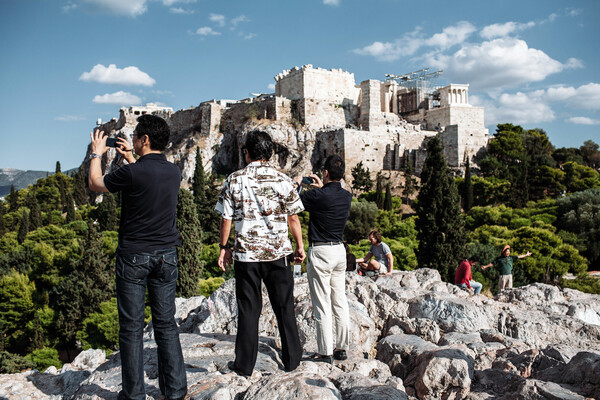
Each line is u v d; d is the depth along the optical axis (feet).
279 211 17.76
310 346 25.09
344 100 345.31
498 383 20.79
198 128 383.24
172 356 16.31
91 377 20.34
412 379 21.75
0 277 156.97
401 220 217.77
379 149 310.45
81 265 140.15
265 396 15.24
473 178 260.21
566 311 34.50
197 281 112.27
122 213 15.78
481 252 127.54
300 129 320.50
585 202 203.92
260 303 18.61
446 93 364.58
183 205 111.14
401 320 29.22
